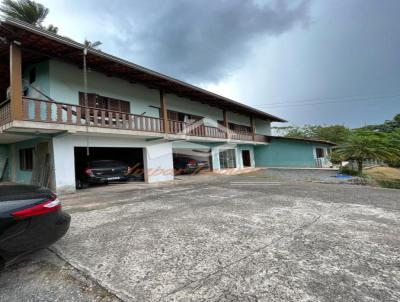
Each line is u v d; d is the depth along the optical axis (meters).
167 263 2.60
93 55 8.11
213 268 2.47
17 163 10.59
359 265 2.51
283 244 3.08
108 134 9.08
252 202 5.79
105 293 2.07
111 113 9.01
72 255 2.83
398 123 34.44
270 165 21.38
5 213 2.16
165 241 3.22
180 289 2.10
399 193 7.17
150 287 2.14
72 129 7.68
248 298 1.96
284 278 2.26
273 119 23.66
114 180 9.83
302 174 14.57
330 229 3.67
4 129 7.14
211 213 4.69
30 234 2.29
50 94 8.58
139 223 4.07
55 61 8.80
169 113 13.59
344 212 4.73
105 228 3.82
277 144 21.05
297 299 1.94
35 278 2.34
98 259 2.71
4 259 2.20
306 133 40.62
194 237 3.36
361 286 2.12
